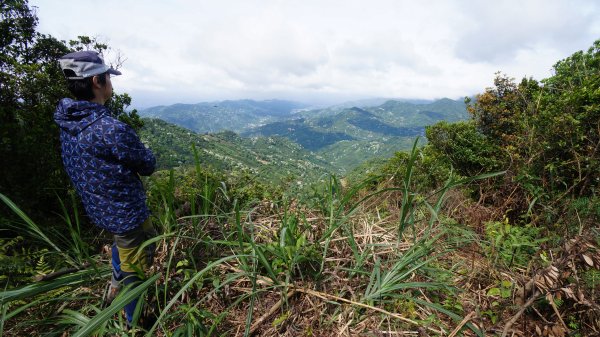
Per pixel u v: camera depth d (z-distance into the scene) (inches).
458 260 95.7
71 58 69.1
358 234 104.5
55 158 189.3
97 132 68.5
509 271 87.7
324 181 120.9
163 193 95.9
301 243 84.8
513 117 245.3
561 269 72.3
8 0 365.7
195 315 72.5
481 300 79.9
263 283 83.8
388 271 82.1
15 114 190.2
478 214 136.1
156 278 66.2
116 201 72.0
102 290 86.3
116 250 78.0
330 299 78.3
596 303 68.8
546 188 145.3
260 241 101.3
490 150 253.1
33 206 164.4
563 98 194.5
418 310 75.6
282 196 123.8
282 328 74.0
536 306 75.3
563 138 159.8
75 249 79.1
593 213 110.4
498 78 277.0
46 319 68.2
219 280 82.8
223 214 97.4
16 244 104.8
